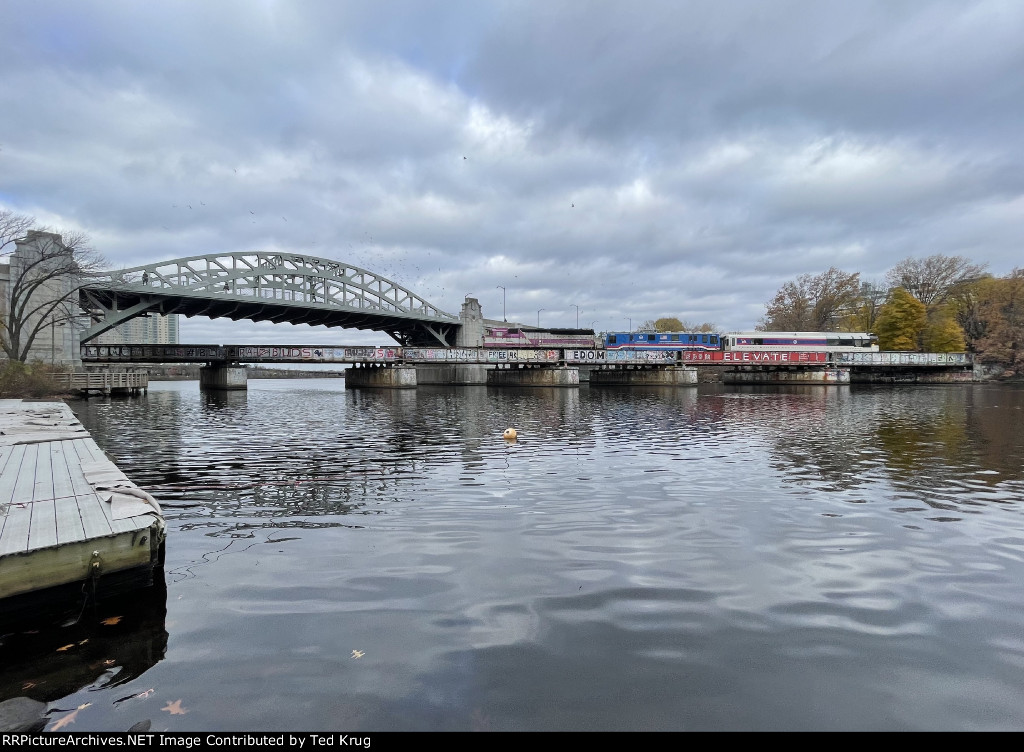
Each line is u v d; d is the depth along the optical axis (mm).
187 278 84375
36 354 59281
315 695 4551
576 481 13656
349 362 77500
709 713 4348
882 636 5648
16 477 9531
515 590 6777
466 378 95500
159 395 66188
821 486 13117
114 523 6746
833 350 87125
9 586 5723
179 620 5938
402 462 16594
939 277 102500
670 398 58031
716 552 8266
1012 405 43594
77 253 53250
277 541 8719
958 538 9000
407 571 7414
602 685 4715
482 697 4527
